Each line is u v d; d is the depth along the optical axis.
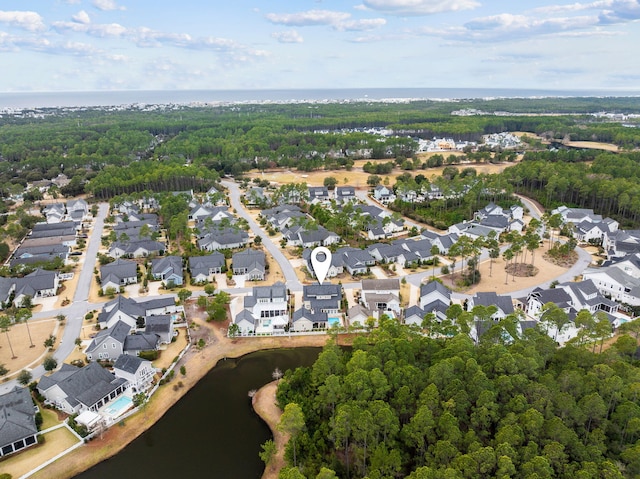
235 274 129.12
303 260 138.50
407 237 160.75
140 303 104.50
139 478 63.78
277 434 71.69
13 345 93.38
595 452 55.62
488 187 193.25
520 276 127.25
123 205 190.50
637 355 80.81
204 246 147.50
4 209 188.75
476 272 125.12
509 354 69.31
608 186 174.88
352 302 111.75
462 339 76.12
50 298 114.50
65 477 63.81
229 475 64.31
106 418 72.81
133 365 80.25
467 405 62.59
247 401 79.88
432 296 107.56
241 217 185.88
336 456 64.62
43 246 143.62
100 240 159.50
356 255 132.75
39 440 67.94
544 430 57.97
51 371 84.44
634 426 58.06
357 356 72.31
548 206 191.88
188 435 71.88
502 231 161.25
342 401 67.50
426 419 59.44
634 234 147.38
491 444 58.16
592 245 152.75
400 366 71.00
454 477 50.94
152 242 144.88
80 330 99.12
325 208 183.62
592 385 65.06
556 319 87.06
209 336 98.25
